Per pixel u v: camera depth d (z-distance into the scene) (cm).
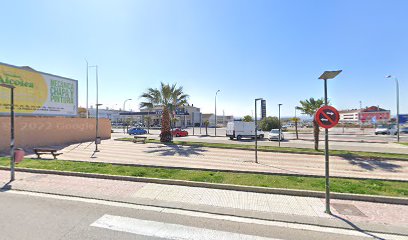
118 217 483
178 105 2273
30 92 1886
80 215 489
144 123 6850
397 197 580
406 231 434
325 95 524
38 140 1838
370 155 1357
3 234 400
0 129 1535
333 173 951
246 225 455
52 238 389
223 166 1065
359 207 549
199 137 3212
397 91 2525
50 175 821
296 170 1003
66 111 2284
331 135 3497
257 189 659
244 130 2725
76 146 1855
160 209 532
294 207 546
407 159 1249
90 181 748
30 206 536
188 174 829
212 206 548
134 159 1225
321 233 427
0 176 803
